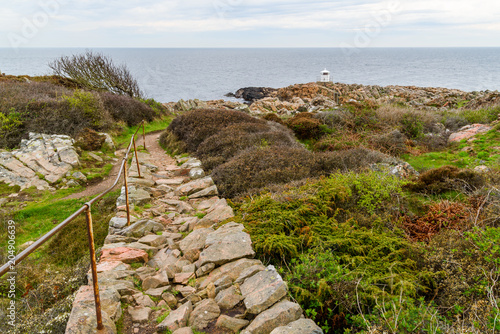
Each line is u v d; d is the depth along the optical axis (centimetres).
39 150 988
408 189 653
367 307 307
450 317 307
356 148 870
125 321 283
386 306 291
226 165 784
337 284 323
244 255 376
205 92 5409
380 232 476
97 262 394
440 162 881
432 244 414
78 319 260
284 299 294
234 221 475
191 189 682
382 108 1394
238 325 272
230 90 5797
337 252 407
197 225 495
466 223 454
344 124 1303
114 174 948
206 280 346
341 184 585
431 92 3662
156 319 288
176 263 388
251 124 1159
